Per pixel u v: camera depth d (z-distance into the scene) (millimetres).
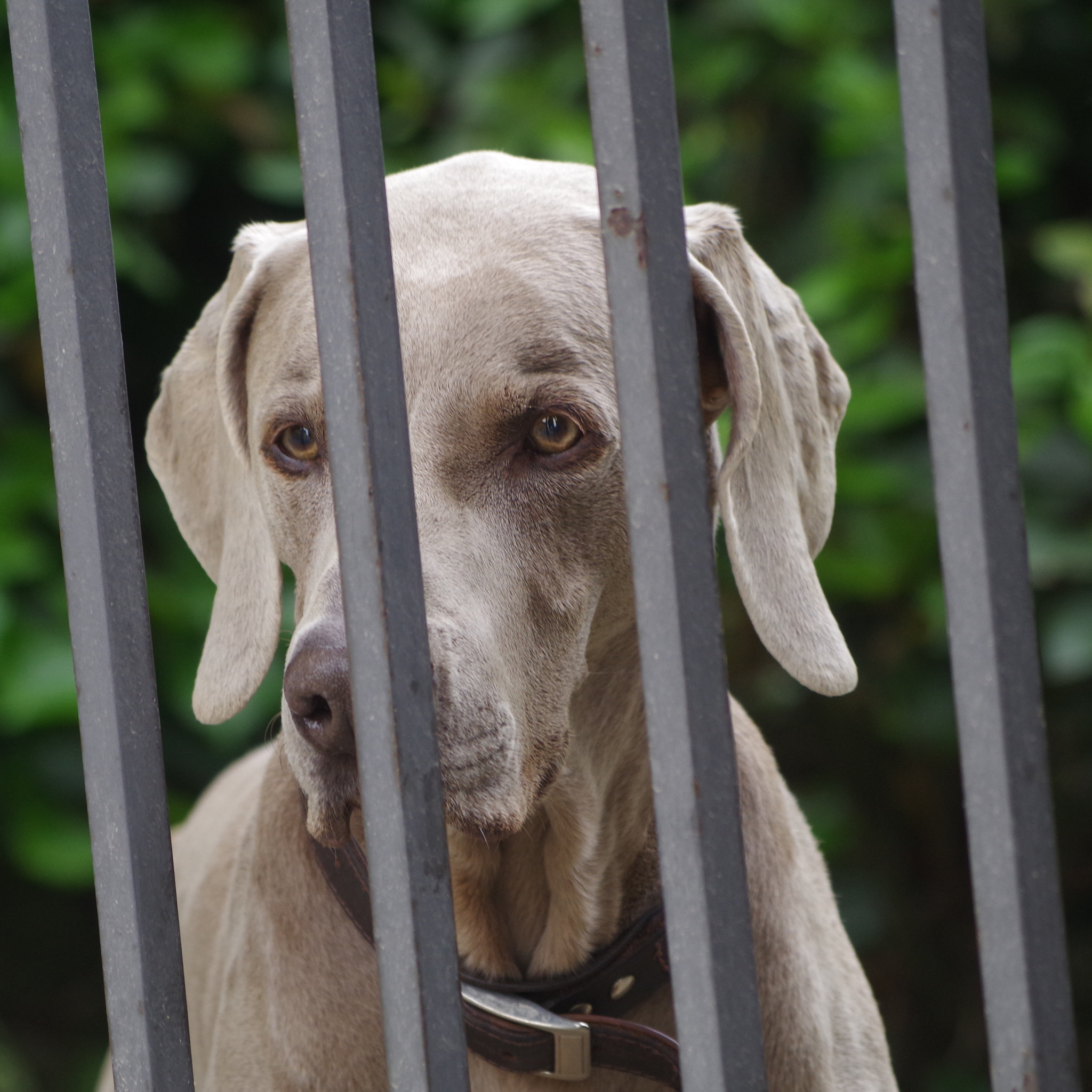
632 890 3035
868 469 5355
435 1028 1712
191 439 3375
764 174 5977
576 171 3080
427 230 2838
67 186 1910
